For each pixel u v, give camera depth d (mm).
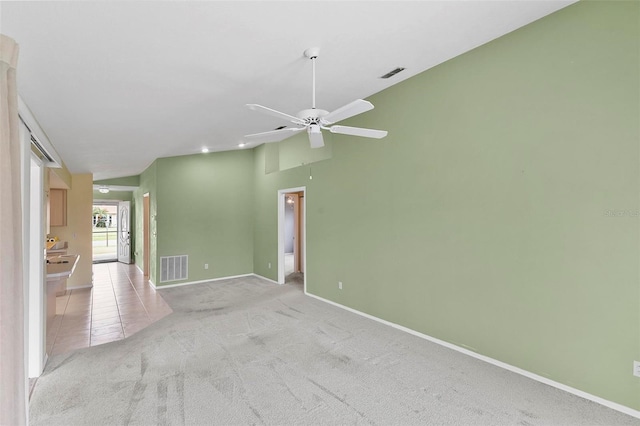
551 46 2531
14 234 1473
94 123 3410
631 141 2168
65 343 3490
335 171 4812
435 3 2174
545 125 2580
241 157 7105
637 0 2135
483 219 3002
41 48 1891
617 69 2219
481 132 3010
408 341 3455
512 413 2207
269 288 5969
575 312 2430
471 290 3104
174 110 3443
